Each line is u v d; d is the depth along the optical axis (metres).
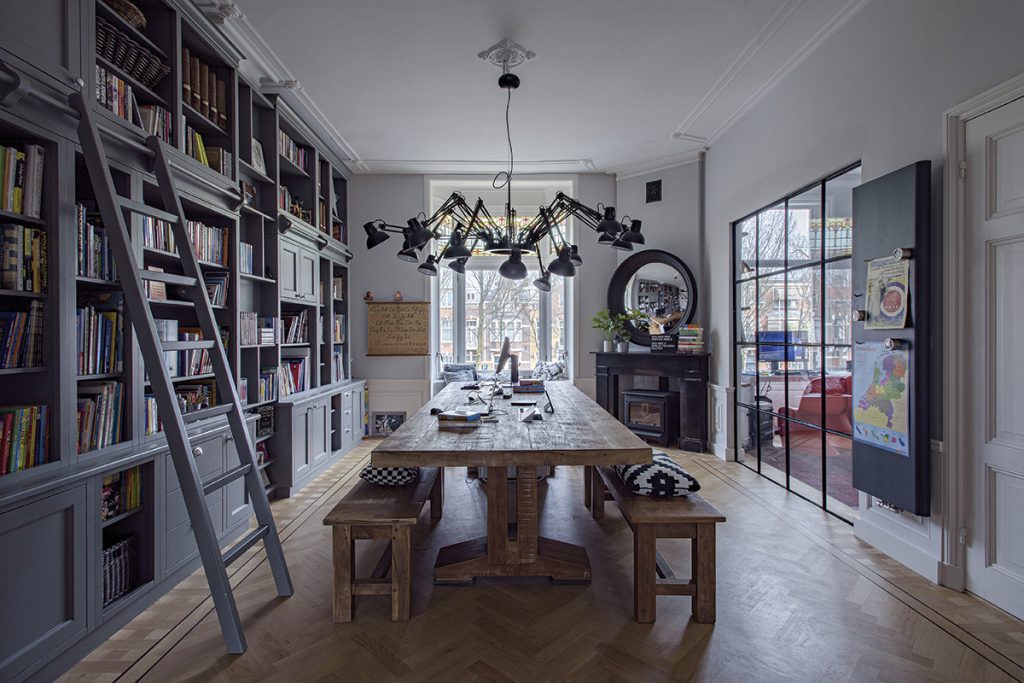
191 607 2.14
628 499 2.18
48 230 1.81
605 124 4.33
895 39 2.51
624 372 5.23
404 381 5.53
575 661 1.76
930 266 2.28
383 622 2.01
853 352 2.72
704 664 1.73
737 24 2.93
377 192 5.54
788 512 3.21
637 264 5.34
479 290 6.04
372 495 2.26
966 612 2.04
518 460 1.95
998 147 2.05
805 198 3.38
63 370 1.81
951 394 2.21
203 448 2.55
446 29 2.95
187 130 2.71
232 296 3.08
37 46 1.74
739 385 4.40
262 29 2.94
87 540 1.83
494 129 4.41
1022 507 1.97
